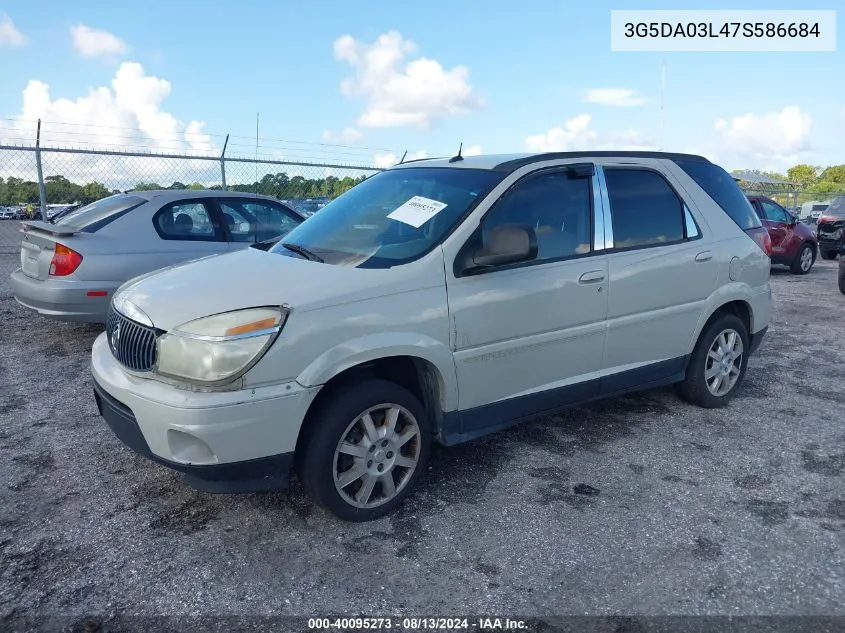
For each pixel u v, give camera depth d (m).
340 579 2.97
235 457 3.02
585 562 3.11
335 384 3.38
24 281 6.38
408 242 3.71
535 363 3.97
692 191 4.90
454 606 2.80
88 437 4.47
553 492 3.79
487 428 3.87
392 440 3.49
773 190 26.86
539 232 3.99
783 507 3.64
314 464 3.23
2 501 3.61
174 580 2.95
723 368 5.15
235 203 7.22
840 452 4.38
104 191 11.16
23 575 2.96
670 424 4.84
